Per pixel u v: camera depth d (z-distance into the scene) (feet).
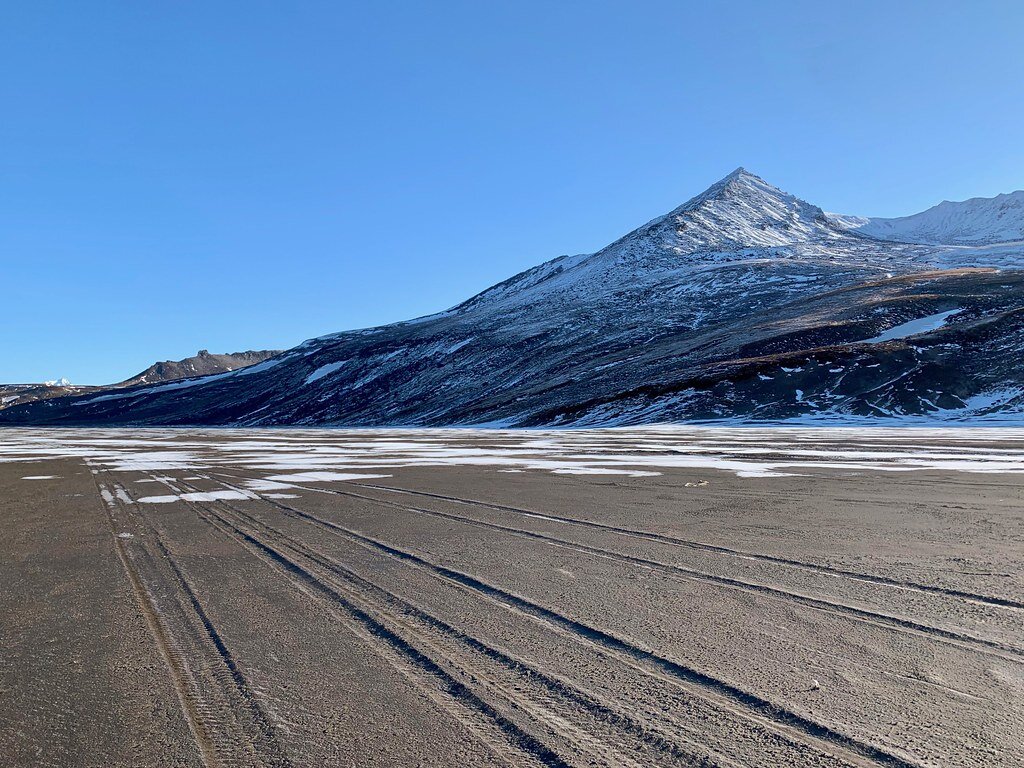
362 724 11.51
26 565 24.11
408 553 24.61
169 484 51.29
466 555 24.20
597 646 14.97
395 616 17.24
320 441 128.98
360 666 14.02
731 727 11.23
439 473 55.67
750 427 154.10
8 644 15.69
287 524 31.45
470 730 11.25
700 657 14.24
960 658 14.03
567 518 31.96
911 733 10.95
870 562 22.34
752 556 23.47
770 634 15.61
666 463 61.57
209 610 17.97
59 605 18.83
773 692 12.51
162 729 11.47
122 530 31.07
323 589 19.88
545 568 22.12
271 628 16.46
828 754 10.32
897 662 13.87
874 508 33.88
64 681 13.51
